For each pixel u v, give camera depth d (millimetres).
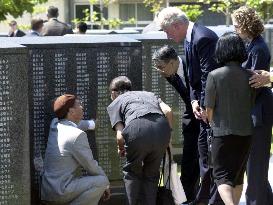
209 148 9258
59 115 9750
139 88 10641
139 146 9484
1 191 9328
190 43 10055
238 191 9250
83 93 10375
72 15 44688
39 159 10102
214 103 8984
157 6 33031
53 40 10445
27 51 9273
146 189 9688
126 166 9695
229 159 8969
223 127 8914
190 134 10820
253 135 9469
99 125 10570
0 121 9180
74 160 9625
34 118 10078
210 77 8984
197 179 10859
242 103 8930
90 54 10344
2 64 9094
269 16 24641
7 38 10688
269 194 9875
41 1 24469
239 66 8992
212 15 41062
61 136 9594
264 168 9531
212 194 9930
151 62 12680
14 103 9219
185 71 10547
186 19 10086
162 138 9539
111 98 10195
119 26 36875
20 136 9320
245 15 9531
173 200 9891
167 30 10141
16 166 9359
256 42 9539
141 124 9484
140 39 12570
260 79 8914
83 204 9586
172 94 13000
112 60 10469
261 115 9445
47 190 9602
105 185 9664
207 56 9859
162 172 10070
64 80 10227
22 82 9227
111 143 10664
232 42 8977
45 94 10125
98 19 36156
